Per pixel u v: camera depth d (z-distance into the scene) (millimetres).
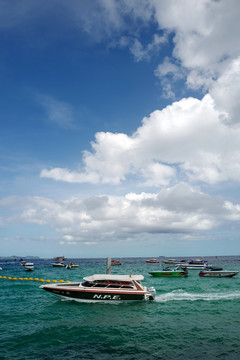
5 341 13359
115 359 11195
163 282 40594
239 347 12508
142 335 14289
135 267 97250
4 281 42312
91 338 13836
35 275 56375
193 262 82500
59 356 11523
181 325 16125
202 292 28984
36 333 14609
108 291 21594
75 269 82125
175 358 11273
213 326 15906
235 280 43531
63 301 22703
